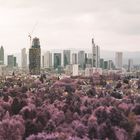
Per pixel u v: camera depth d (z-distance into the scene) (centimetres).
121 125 17812
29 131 16538
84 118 19050
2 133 15862
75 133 15875
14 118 18112
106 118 18450
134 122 18425
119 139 16212
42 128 16900
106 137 16000
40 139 14662
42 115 19012
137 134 16550
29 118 18912
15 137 15888
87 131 16188
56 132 15662
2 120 17412
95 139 15575
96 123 17000
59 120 18950
